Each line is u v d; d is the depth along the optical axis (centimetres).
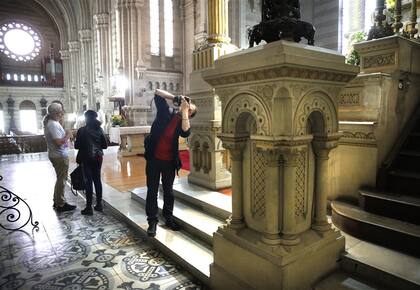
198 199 429
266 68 216
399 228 270
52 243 396
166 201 397
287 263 229
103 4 1888
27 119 2877
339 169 362
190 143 521
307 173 260
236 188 272
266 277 237
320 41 1297
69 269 330
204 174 498
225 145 269
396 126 365
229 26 1390
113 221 473
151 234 378
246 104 248
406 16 605
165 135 375
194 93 497
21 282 306
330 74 243
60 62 3000
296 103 226
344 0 1232
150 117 1547
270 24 242
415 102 401
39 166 985
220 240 281
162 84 1577
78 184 503
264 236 247
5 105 2761
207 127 475
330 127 256
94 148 497
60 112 512
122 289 292
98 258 354
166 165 383
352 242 287
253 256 247
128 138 1060
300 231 256
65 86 2934
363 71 385
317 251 248
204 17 1364
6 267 336
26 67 2892
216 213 400
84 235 420
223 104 271
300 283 236
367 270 248
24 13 2847
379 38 374
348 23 1223
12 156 1234
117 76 1527
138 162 926
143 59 1506
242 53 242
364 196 321
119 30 1498
